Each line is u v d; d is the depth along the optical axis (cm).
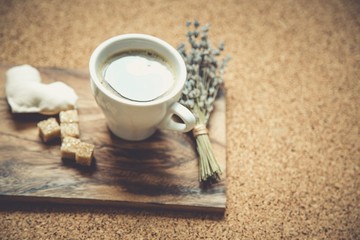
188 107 46
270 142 51
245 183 48
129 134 46
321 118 54
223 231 45
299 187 48
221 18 64
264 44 61
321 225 46
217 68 50
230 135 51
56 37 58
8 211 43
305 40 62
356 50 62
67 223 44
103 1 63
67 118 46
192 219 45
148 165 45
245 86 56
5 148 45
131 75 43
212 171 44
